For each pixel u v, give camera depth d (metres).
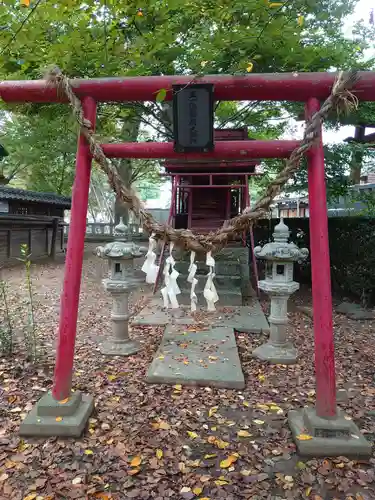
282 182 2.69
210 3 5.07
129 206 2.89
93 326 5.85
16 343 4.85
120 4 4.30
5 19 3.83
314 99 2.96
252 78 2.90
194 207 9.84
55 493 2.37
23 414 3.24
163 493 2.38
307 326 6.02
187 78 2.97
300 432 2.88
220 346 4.79
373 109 6.71
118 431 3.03
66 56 4.68
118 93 3.05
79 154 3.13
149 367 4.15
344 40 6.80
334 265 8.46
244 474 2.55
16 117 13.80
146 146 3.12
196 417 3.27
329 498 2.35
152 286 8.61
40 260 12.73
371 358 4.71
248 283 7.99
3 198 10.35
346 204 10.21
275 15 4.24
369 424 3.20
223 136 8.01
